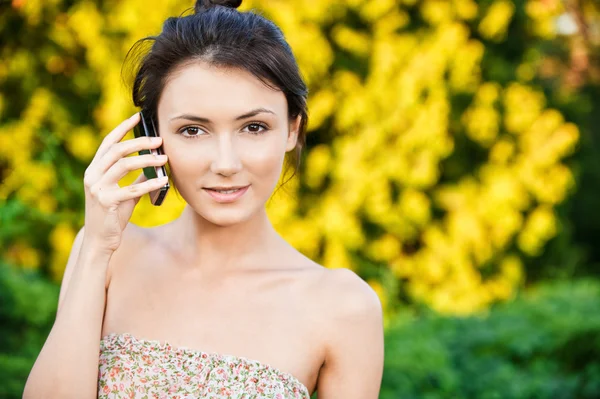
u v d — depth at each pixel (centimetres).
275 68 166
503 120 621
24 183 499
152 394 172
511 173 620
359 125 573
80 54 529
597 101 919
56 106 523
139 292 184
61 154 499
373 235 596
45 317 393
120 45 511
